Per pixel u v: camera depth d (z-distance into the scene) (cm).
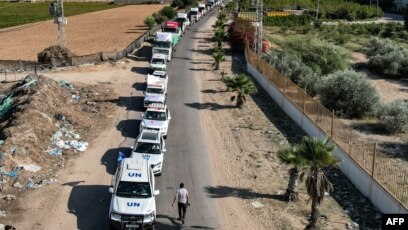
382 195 2381
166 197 2530
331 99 4053
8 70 5303
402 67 5956
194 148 3231
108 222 2261
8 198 2430
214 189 2641
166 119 3447
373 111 3962
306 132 3541
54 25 9631
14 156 2797
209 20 10181
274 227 2255
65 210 2355
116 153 3091
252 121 3828
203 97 4497
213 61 6109
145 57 6075
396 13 14025
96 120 3725
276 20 10100
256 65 5200
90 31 8644
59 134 3275
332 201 2512
